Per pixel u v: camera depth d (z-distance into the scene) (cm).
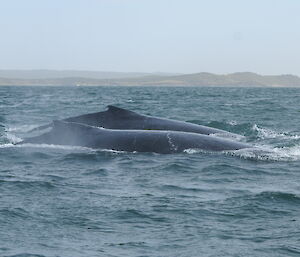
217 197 4378
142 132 6806
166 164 5797
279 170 5550
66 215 3809
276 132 9738
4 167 5725
